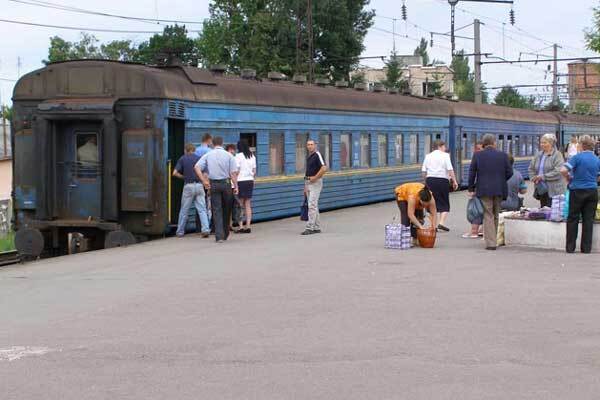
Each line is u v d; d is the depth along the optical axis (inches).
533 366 281.0
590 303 387.9
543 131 1749.5
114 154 661.9
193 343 318.3
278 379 268.2
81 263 555.8
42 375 276.8
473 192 588.7
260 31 2349.9
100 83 675.4
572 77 3373.5
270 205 839.1
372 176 1066.1
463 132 1348.4
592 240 564.7
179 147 698.8
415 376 269.9
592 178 550.9
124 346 315.9
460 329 336.2
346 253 576.7
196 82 720.3
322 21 2306.8
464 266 506.6
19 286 471.2
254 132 807.1
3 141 1550.2
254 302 399.9
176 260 556.7
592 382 262.1
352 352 301.1
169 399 248.7
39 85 689.6
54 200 681.0
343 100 997.8
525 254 558.6
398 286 438.3
